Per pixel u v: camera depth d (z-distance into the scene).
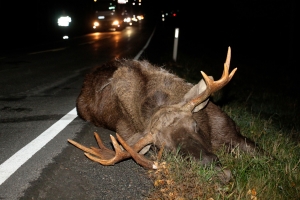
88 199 4.02
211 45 31.86
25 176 4.39
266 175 4.67
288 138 6.61
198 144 4.39
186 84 5.59
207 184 4.18
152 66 5.80
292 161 5.31
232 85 13.07
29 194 3.99
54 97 8.40
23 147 5.29
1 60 14.92
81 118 6.74
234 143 5.43
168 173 4.35
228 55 4.58
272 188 4.46
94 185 4.31
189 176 4.24
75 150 5.25
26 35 26.42
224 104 8.69
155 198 4.07
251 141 5.57
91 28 37.75
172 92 5.19
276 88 13.95
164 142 4.50
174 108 4.70
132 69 5.68
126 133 5.57
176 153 4.35
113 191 4.21
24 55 16.91
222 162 4.85
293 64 22.38
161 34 34.94
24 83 9.98
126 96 5.46
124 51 18.64
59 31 30.28
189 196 4.05
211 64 18.59
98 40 26.70
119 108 5.75
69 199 4.00
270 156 5.26
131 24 51.56
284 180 4.68
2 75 11.20
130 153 4.39
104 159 4.59
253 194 4.23
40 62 14.43
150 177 4.55
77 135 5.85
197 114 5.22
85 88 6.78
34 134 5.87
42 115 6.96
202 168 4.28
